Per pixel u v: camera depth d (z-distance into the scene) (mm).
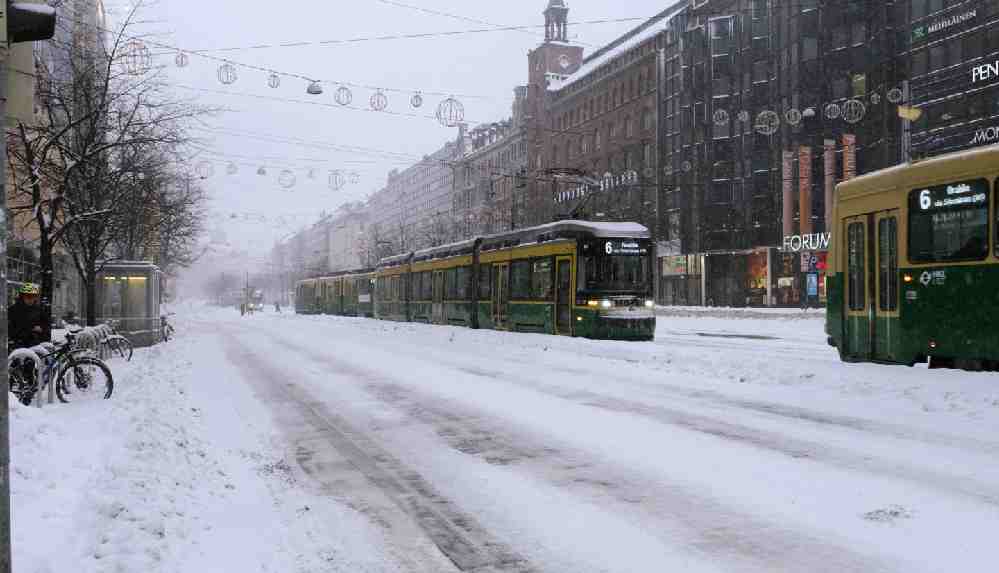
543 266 23609
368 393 12312
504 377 13891
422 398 11594
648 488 6133
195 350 22594
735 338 25406
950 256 11258
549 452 7578
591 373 14070
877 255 12797
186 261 45312
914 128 45250
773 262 53906
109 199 21344
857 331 13297
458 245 31141
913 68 45500
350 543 5008
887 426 8258
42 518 4812
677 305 61250
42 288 15781
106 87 17734
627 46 69500
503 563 4609
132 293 24234
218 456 7359
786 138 52469
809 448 7344
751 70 54719
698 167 57750
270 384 13805
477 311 28625
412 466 7242
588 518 5414
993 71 40469
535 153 84625
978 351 10750
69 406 10070
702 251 57156
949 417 8516
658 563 4496
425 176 123125
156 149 21047
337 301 57156
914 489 5828
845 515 5258
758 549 4668
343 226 166000
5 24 2764
